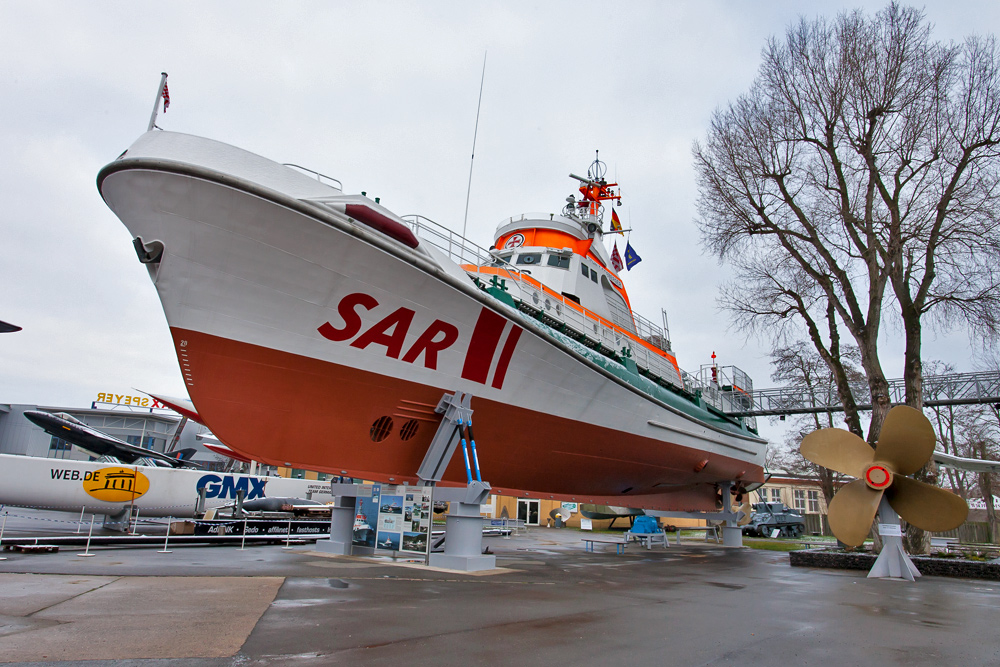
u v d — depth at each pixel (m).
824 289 17.48
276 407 8.70
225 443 8.79
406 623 5.05
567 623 5.44
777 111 17.97
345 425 9.31
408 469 10.45
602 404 13.00
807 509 51.38
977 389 21.78
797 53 17.45
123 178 7.20
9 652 3.57
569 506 36.38
